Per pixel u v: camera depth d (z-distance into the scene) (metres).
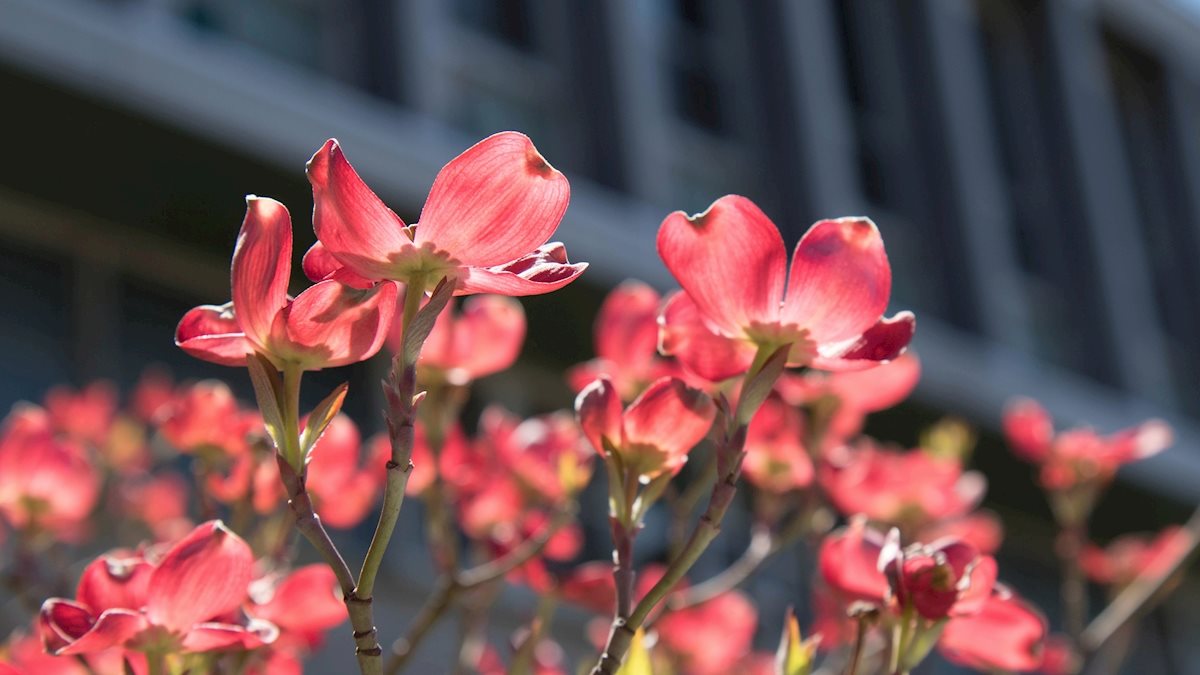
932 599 1.32
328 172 1.07
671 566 1.16
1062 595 10.50
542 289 1.09
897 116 12.83
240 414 1.99
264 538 2.11
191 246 6.97
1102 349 13.39
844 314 1.20
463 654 2.30
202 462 1.85
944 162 12.57
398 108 8.72
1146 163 15.29
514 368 8.06
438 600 1.93
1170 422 13.38
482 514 2.30
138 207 6.78
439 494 1.97
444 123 9.34
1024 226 13.81
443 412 1.97
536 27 10.38
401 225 1.08
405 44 8.87
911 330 1.20
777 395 2.21
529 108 10.14
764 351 1.21
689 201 11.01
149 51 7.00
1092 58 14.61
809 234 1.20
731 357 1.26
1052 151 13.95
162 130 6.94
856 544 1.41
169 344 6.83
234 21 8.49
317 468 1.86
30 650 1.59
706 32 11.70
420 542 6.82
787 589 6.67
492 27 10.17
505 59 10.12
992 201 12.98
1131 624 3.06
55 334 6.46
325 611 1.47
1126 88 15.45
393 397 1.08
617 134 10.07
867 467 2.32
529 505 2.29
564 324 8.39
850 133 12.50
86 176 6.65
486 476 2.29
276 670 1.51
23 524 2.02
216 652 1.33
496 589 2.31
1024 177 13.95
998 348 12.04
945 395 10.61
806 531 2.40
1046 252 13.71
